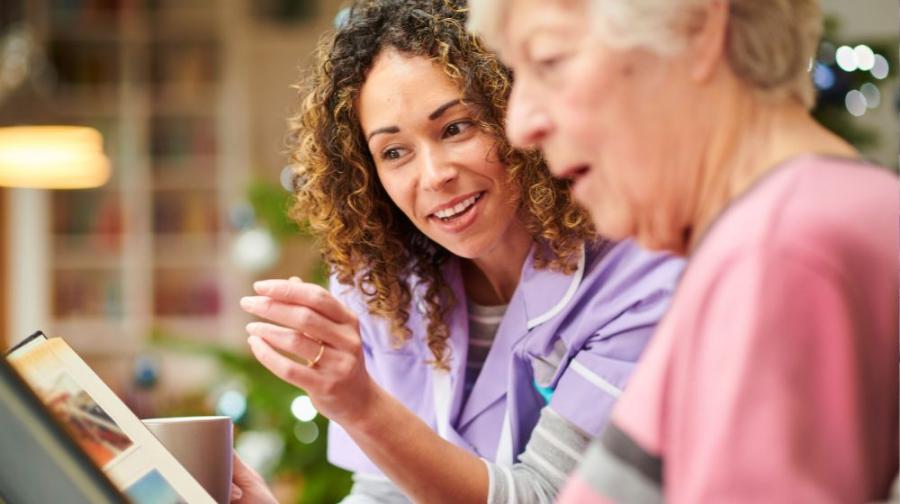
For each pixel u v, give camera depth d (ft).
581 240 4.47
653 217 2.50
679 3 2.30
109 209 22.17
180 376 21.21
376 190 4.68
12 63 15.40
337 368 3.69
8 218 21.76
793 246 2.15
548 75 2.42
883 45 8.89
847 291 2.13
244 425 10.80
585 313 4.44
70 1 21.79
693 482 2.10
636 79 2.35
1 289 21.68
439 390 4.86
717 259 2.23
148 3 21.94
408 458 3.95
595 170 2.48
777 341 2.09
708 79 2.38
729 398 2.08
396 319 4.85
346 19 4.46
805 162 2.31
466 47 4.17
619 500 2.27
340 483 10.17
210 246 22.24
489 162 4.23
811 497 2.02
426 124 4.19
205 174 22.22
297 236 11.93
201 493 3.23
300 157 4.80
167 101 22.04
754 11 2.40
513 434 4.62
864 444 2.11
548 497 4.17
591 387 4.28
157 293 22.27
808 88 2.51
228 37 21.83
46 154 14.62
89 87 21.91
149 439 3.29
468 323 4.88
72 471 2.90
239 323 21.83
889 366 2.18
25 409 2.92
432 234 4.38
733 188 2.42
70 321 22.00
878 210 2.23
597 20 2.30
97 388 3.34
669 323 2.31
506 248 4.66
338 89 4.44
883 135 9.84
